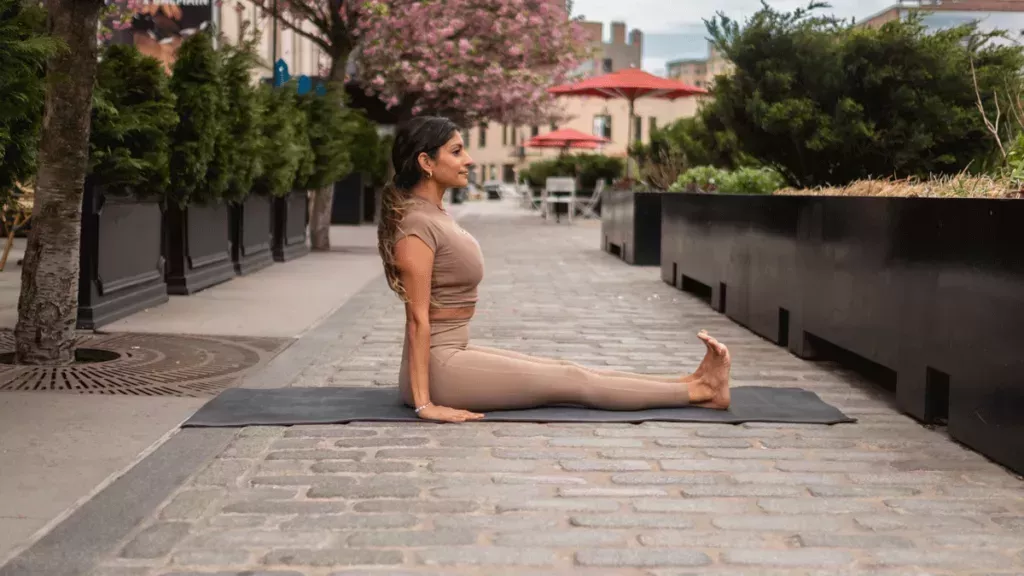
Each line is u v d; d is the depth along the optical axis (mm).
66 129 6418
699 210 10711
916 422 5430
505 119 27859
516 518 3783
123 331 7988
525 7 23297
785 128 10914
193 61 9898
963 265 4910
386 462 4469
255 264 13297
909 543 3600
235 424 5059
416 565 3324
